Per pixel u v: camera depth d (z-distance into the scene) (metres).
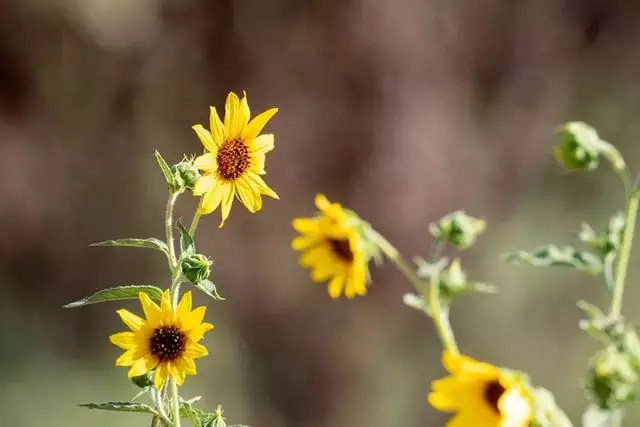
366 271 2.09
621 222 2.01
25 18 5.36
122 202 5.40
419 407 5.09
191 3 5.45
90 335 5.15
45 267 5.30
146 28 5.45
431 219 5.50
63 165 5.41
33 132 5.43
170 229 1.84
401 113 5.52
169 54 5.48
